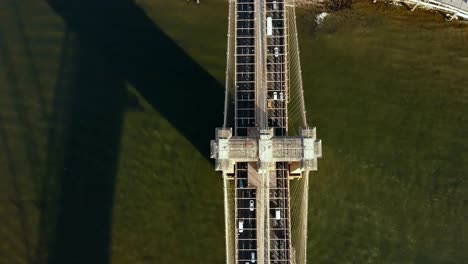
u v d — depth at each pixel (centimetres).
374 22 10381
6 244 9694
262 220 8006
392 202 9569
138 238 9588
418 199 9581
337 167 9694
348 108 9950
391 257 9344
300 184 9281
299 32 10344
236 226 8319
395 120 9912
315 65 10144
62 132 10144
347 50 10231
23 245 9681
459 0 10144
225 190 8425
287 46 9269
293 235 8944
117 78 10325
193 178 9744
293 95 9306
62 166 9994
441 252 9350
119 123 10106
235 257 8294
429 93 10038
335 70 10125
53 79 10394
